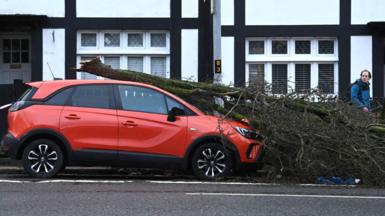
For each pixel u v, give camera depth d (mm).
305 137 10664
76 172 11727
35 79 16188
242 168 10500
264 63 16453
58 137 10062
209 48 16172
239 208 7754
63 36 16234
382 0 16297
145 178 10898
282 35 16281
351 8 16281
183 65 16297
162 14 16344
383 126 11250
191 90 11680
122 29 16359
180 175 11469
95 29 16312
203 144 10320
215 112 11336
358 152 10578
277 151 10695
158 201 8164
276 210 7668
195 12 16328
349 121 10977
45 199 8258
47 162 10180
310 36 16344
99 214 7273
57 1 16234
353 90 13062
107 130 10117
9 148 10109
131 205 7855
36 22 16078
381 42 16219
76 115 10117
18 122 10148
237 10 16297
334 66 16422
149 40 16438
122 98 10328
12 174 11297
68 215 7211
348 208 7902
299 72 16500
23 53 17203
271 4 16297
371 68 16234
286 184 10188
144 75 12234
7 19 16000
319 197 8766
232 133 10383
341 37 16266
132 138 10156
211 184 9859
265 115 10797
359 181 10594
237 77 16250
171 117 10242
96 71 12516
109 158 10094
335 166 10742
